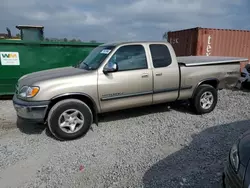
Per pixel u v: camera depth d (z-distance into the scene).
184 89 5.16
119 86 4.40
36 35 9.78
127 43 4.53
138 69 4.57
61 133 4.05
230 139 4.11
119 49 4.44
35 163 3.38
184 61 5.46
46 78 4.05
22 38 9.62
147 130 4.61
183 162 3.36
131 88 4.53
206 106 5.54
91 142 4.08
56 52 7.38
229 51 10.55
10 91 7.15
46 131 4.58
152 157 3.52
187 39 10.74
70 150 3.78
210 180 2.89
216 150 3.70
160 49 4.85
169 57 4.93
